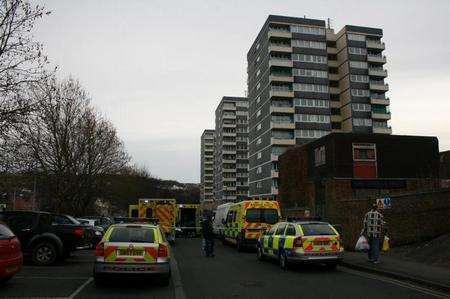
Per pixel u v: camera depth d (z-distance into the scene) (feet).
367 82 309.63
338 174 127.34
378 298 32.68
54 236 52.49
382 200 60.29
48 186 122.52
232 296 33.73
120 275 36.86
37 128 107.65
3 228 36.01
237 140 488.44
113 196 211.20
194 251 78.23
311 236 48.93
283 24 304.09
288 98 296.51
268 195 289.74
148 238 38.17
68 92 122.52
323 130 296.92
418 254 54.90
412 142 135.23
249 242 75.46
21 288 36.14
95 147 131.44
